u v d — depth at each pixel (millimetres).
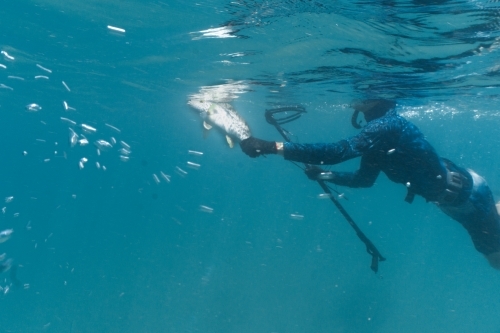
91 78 13477
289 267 23828
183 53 8836
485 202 5227
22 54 10570
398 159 4789
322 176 5578
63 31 8312
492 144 36125
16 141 55281
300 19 6152
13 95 20594
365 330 16797
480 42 6672
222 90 12531
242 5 5824
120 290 19438
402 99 12539
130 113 25406
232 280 20531
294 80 10578
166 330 15141
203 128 5500
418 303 22562
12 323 16797
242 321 15727
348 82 10336
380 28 6191
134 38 8125
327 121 22641
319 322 15867
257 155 4449
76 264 25922
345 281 21562
